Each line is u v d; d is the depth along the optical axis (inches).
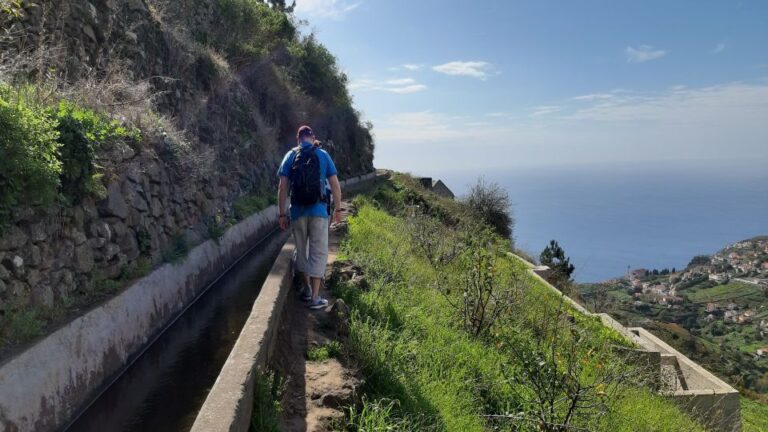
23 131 175.8
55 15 319.9
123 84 337.1
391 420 156.9
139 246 291.4
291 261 253.1
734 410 363.9
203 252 377.7
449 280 381.1
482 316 298.2
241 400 119.3
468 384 222.7
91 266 234.5
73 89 284.8
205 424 107.3
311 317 220.8
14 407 151.9
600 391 212.8
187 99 513.7
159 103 446.6
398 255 390.6
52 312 195.3
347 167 1491.1
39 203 192.1
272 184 743.1
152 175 325.1
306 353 185.9
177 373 227.9
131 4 447.2
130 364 237.0
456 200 1428.4
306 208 227.8
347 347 195.6
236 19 819.4
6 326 168.1
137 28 444.1
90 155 231.3
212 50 658.8
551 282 721.6
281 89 901.2
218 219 439.2
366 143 1803.6
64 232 213.6
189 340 268.1
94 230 240.2
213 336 272.4
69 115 228.5
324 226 230.5
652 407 286.2
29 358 164.4
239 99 671.1
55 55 285.6
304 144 230.5
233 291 359.3
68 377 185.2
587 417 225.1
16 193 175.8
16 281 178.2
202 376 224.2
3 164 166.2
